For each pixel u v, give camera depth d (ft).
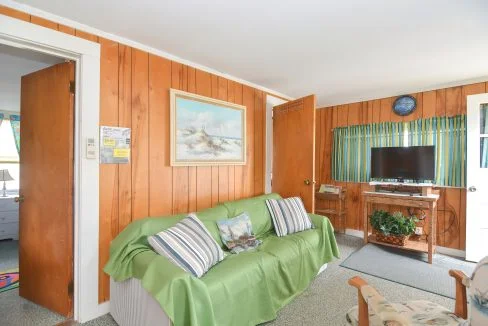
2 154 14.25
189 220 6.95
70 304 6.59
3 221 12.75
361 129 13.47
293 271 7.55
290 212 9.37
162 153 7.94
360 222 13.64
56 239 6.68
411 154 11.34
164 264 5.13
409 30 6.51
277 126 11.75
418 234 11.76
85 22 6.23
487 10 5.59
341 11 5.69
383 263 10.07
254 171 11.21
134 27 6.48
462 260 10.40
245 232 8.11
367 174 13.29
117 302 6.28
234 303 5.75
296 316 6.73
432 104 11.60
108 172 6.82
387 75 9.98
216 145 9.45
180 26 6.42
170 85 8.11
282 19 6.06
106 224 6.79
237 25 6.35
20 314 6.71
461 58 8.30
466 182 10.44
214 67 9.21
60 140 6.57
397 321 3.53
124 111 7.08
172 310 4.50
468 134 10.06
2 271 9.30
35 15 5.65
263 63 8.85
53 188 6.72
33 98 7.11
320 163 15.07
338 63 8.79
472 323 3.39
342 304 7.29
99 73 6.57
